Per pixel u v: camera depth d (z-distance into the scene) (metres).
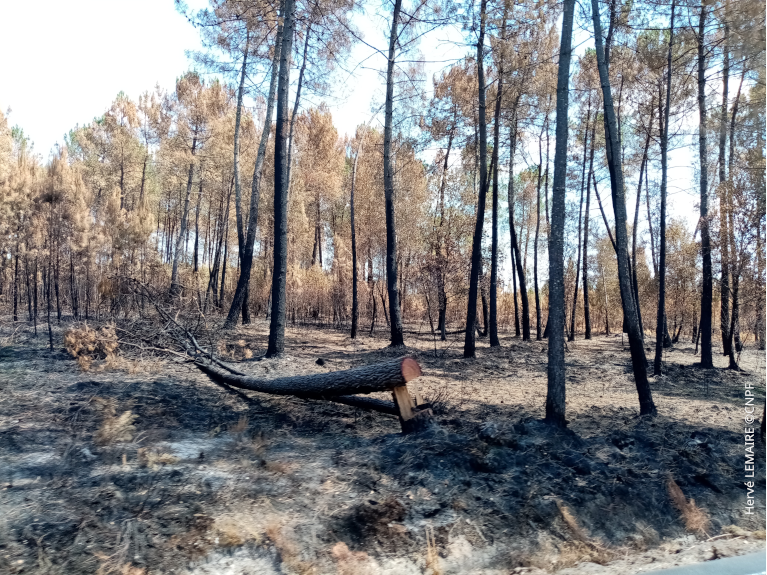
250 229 16.25
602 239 26.55
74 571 3.21
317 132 25.39
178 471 4.45
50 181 13.26
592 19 7.84
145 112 26.83
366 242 22.86
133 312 11.96
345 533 3.89
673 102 11.64
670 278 18.81
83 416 5.75
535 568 3.73
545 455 5.18
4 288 15.22
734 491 4.70
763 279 9.54
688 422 7.17
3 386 6.59
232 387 7.74
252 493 4.21
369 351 14.08
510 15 12.89
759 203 6.22
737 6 5.27
